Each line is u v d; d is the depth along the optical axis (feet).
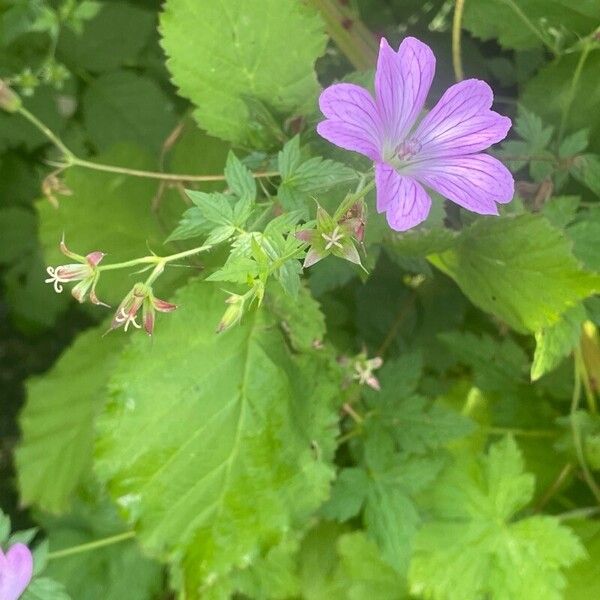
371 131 0.33
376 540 0.52
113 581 0.64
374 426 0.53
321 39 0.44
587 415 0.53
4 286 0.87
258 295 0.34
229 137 0.47
